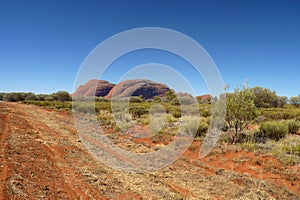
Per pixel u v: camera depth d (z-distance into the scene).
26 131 10.69
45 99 54.06
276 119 16.38
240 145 8.64
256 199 4.63
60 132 11.49
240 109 9.61
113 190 4.94
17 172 5.20
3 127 11.05
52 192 4.52
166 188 5.18
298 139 9.03
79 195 4.55
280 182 5.45
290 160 6.64
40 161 6.37
